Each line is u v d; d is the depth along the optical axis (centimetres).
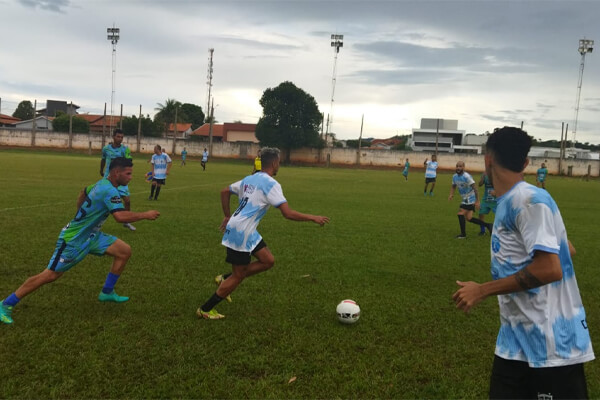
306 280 629
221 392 342
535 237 221
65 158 4200
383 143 11106
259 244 475
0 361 377
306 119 5550
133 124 6719
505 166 242
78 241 460
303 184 2530
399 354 413
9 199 1320
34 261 667
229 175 2928
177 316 487
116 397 332
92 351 399
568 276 237
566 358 227
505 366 244
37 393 333
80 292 548
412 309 529
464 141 8700
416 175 4412
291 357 401
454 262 767
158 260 707
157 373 367
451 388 356
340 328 466
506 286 225
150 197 1487
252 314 498
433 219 1295
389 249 851
